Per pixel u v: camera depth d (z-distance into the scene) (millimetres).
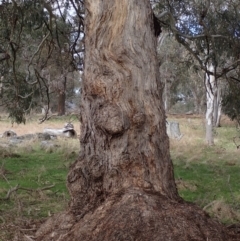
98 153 5000
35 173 11242
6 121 27156
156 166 4934
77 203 5090
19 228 5855
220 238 4543
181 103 46938
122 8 5051
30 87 11078
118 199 4746
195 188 9484
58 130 21250
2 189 8695
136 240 4332
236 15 9727
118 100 4918
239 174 11789
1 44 10367
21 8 9344
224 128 29000
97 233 4527
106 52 5008
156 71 5125
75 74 21609
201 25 9492
